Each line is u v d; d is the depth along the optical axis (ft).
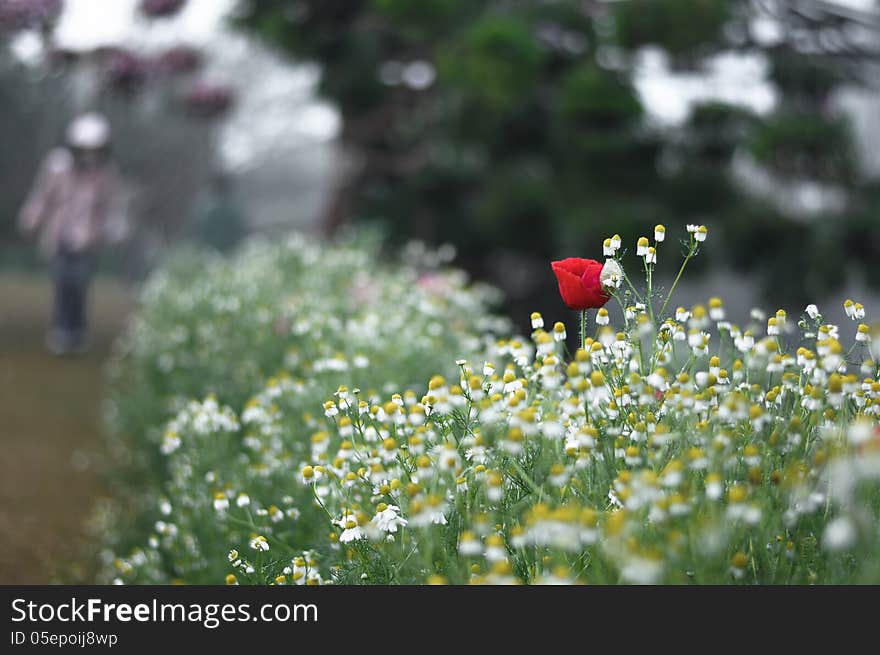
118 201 48.67
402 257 35.91
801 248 34.19
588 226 33.30
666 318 9.53
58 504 22.17
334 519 9.70
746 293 38.42
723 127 35.42
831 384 7.96
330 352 18.29
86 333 56.59
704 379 9.07
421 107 44.91
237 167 129.59
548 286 37.91
